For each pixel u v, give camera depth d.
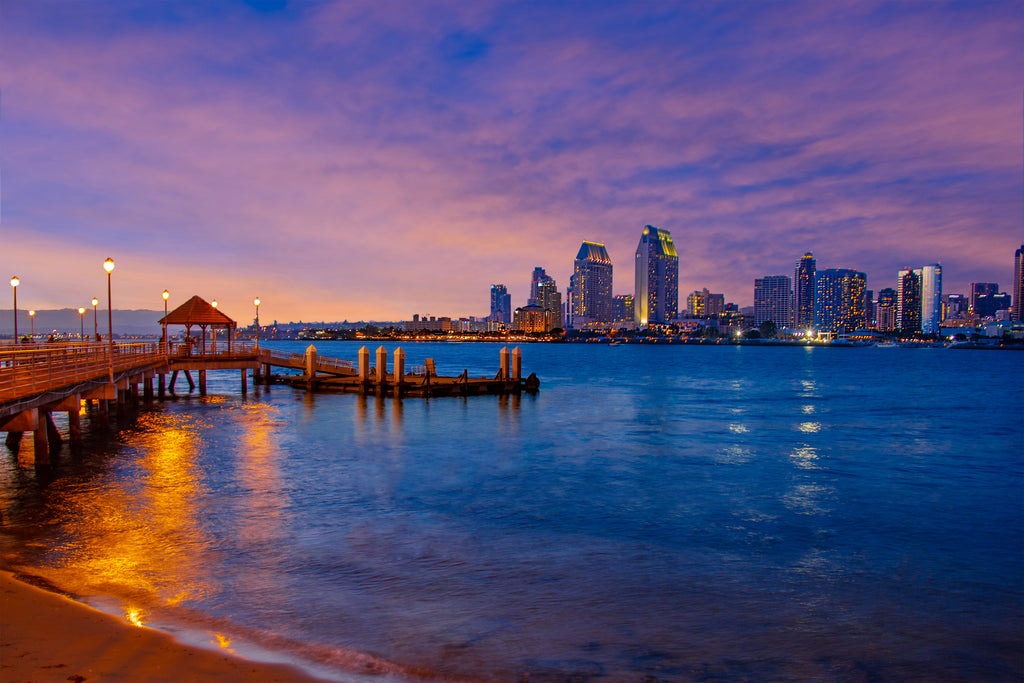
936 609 13.33
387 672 9.86
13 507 19.33
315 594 13.05
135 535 16.69
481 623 11.96
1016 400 61.97
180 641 10.51
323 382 57.72
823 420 44.84
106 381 31.91
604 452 30.62
